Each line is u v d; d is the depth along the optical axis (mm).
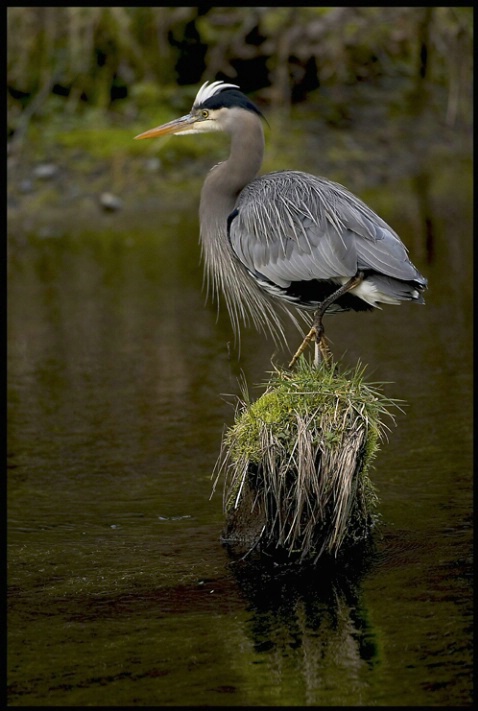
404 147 29859
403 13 29828
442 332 17078
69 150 27578
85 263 22562
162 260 22500
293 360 9992
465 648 7695
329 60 29750
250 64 29578
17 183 26703
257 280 10867
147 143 27906
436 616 8227
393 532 9961
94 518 10594
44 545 9938
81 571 9344
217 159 28078
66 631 8188
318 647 7809
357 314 18656
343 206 10195
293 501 9562
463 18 29875
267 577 9125
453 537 9789
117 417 13844
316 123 29672
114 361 16359
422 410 13469
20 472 12008
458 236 22844
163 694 7199
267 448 9469
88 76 28766
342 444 9422
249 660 7637
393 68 31828
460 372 14977
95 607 8609
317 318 9969
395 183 28203
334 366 9906
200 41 29391
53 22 28500
